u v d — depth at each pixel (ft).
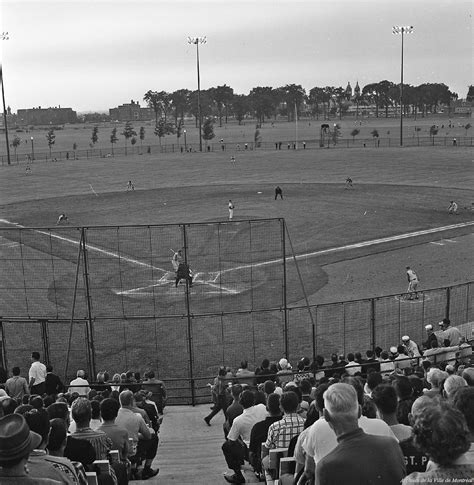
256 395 41.45
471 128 547.08
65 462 19.26
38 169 309.22
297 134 561.84
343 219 162.09
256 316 91.81
